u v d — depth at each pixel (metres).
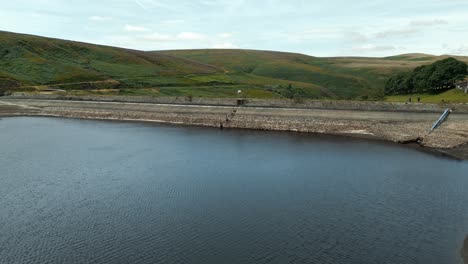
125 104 109.88
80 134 81.50
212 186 45.66
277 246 31.19
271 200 40.91
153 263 29.12
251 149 65.56
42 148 67.19
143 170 52.81
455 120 74.81
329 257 29.41
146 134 81.44
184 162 56.97
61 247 31.77
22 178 49.59
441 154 60.47
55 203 40.97
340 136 77.06
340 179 47.84
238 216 36.97
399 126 76.88
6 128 89.38
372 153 61.66
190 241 32.31
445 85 122.50
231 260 29.27
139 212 38.31
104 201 41.31
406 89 137.88
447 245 30.94
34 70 159.25
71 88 148.00
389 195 42.00
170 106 104.19
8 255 30.61
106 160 58.44
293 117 88.12
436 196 41.56
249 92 168.88
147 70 191.88
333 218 36.19
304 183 46.41
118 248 31.42
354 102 88.06
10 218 37.31
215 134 81.19
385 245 31.09
